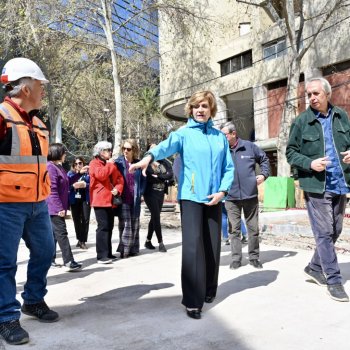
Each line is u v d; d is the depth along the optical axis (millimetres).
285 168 15859
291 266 5270
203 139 3602
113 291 4309
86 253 6996
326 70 19484
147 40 19719
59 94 22062
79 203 7383
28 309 3434
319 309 3529
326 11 17094
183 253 3479
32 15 17141
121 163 6305
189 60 25641
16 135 2984
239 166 5266
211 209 3707
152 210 6691
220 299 3908
